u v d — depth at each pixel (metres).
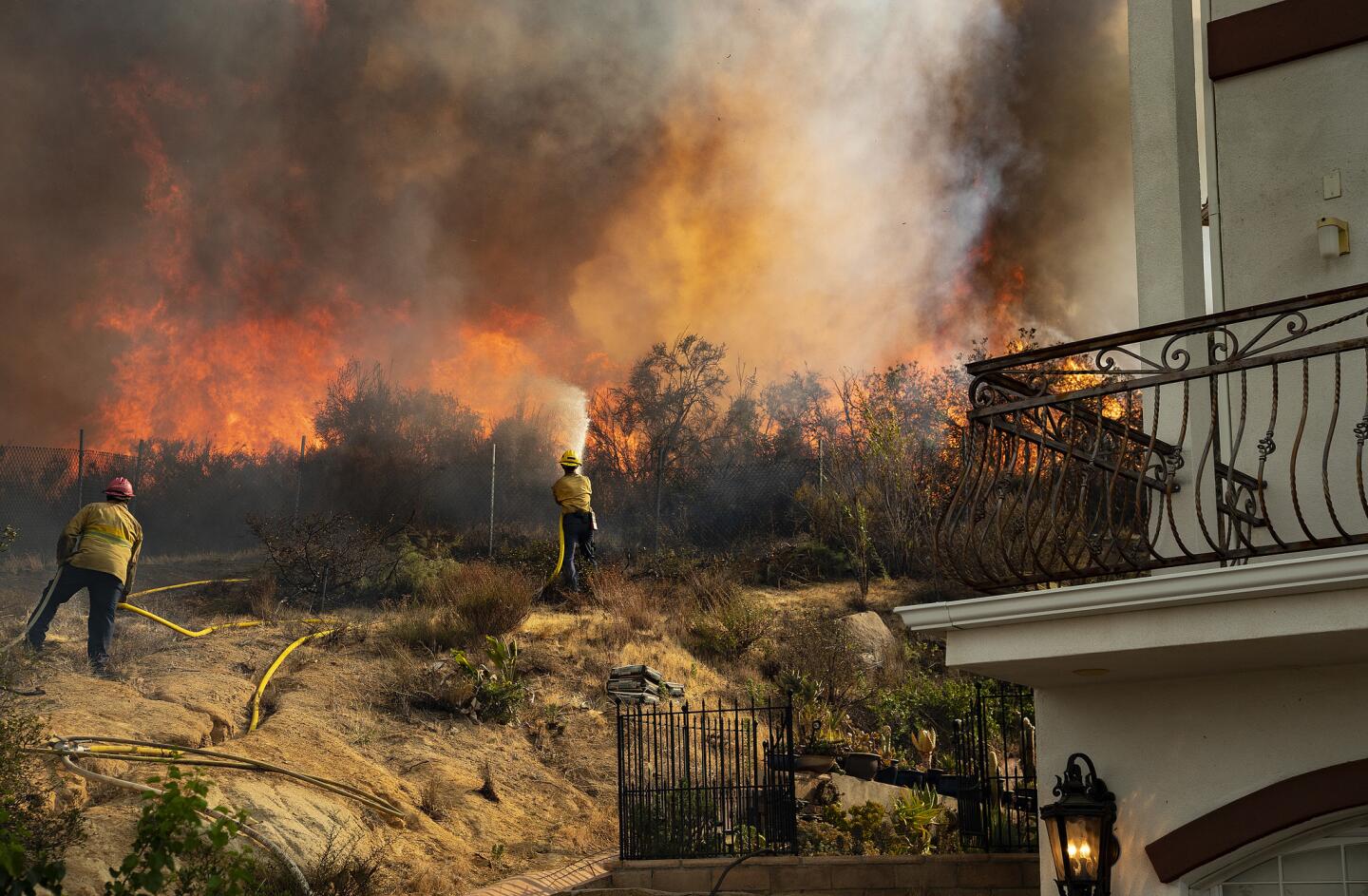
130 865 4.62
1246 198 6.78
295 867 7.57
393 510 25.05
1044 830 5.93
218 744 10.10
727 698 14.92
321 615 16.53
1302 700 5.39
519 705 12.91
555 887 8.71
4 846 4.23
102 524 11.41
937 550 5.77
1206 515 5.77
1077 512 5.52
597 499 25.73
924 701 15.68
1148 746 5.70
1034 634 5.29
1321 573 4.61
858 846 10.21
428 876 8.62
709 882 8.90
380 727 11.58
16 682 9.83
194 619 15.85
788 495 23.81
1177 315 6.02
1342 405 6.21
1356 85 6.59
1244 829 5.32
